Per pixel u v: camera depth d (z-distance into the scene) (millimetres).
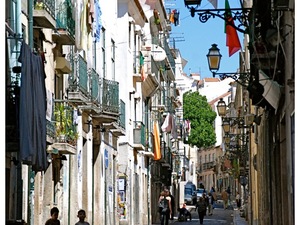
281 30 20703
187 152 106812
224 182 125438
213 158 138750
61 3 27953
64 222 30000
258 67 22203
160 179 61469
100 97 34312
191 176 118125
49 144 26406
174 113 74062
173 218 62562
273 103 24312
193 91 105750
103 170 37688
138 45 47281
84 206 33969
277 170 26000
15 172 22656
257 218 39938
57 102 28391
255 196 41844
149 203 53969
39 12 24516
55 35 28094
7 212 22109
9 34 21172
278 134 25125
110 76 39906
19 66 21062
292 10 18234
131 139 45281
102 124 37031
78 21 29156
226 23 22203
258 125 36938
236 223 50875
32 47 23469
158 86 54125
